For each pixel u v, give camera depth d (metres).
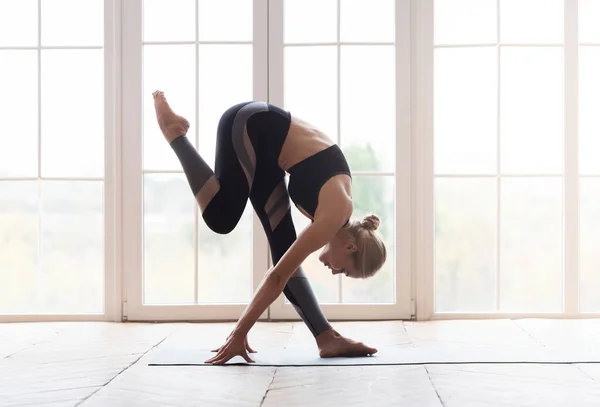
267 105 2.87
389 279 4.82
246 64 4.39
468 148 5.58
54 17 4.88
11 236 5.36
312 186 2.72
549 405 2.19
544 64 4.76
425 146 4.24
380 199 5.01
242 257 4.62
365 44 4.34
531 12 4.42
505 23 4.43
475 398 2.28
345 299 4.77
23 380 2.58
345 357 2.98
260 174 2.85
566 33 4.26
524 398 2.27
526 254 5.71
